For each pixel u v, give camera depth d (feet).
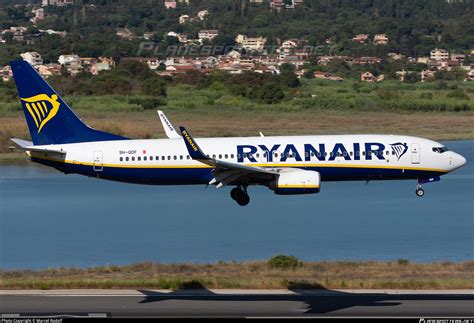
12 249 565.53
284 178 562.25
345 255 540.52
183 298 390.63
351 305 373.81
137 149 589.73
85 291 408.46
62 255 550.77
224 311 364.17
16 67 585.63
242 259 531.09
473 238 588.91
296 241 589.32
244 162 575.38
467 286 415.44
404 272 467.52
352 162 579.48
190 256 542.98
